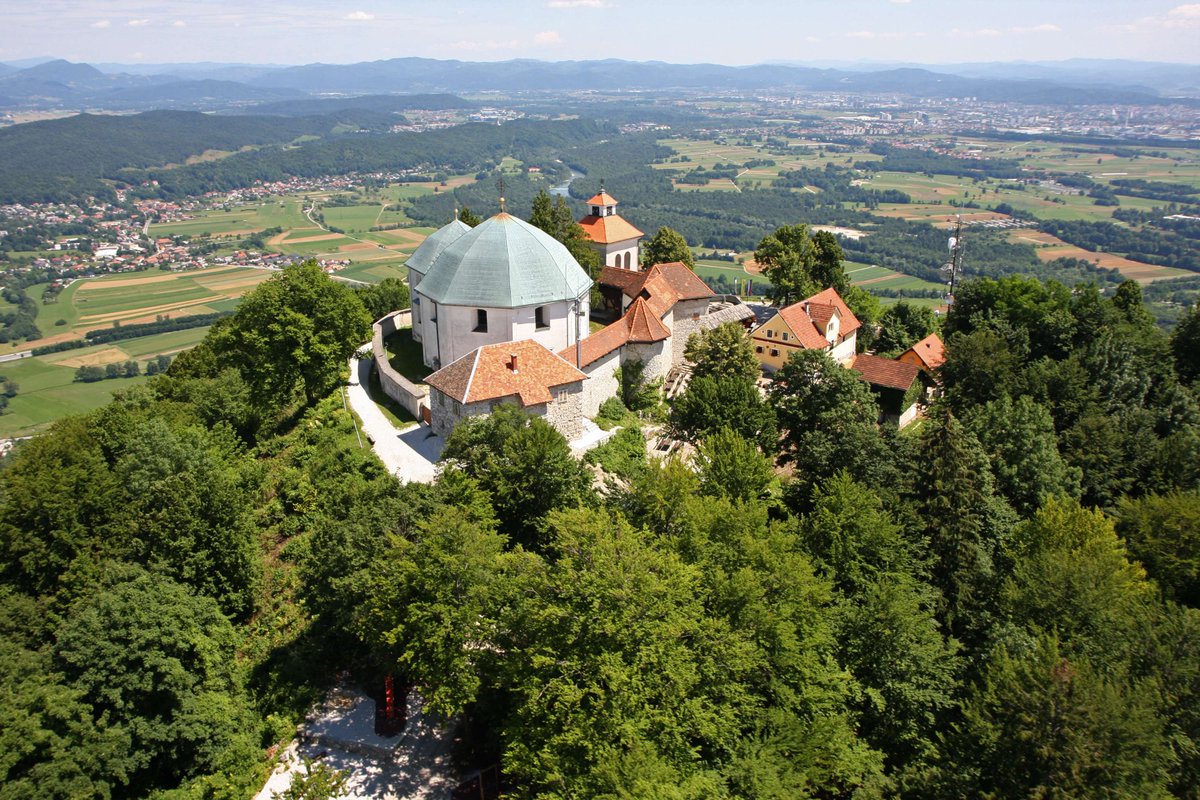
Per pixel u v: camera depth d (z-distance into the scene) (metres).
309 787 38.88
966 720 42.28
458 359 70.94
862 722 45.78
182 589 48.78
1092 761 35.09
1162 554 57.78
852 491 52.88
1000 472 65.69
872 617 45.53
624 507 52.03
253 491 64.50
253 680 49.78
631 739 33.44
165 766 45.06
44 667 44.94
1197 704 41.19
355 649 51.09
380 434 71.06
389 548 44.22
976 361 82.06
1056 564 48.81
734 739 38.19
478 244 75.25
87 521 57.81
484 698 46.03
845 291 119.31
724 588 41.38
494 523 48.47
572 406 69.88
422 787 42.69
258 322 76.94
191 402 75.69
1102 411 77.06
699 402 70.31
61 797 40.00
